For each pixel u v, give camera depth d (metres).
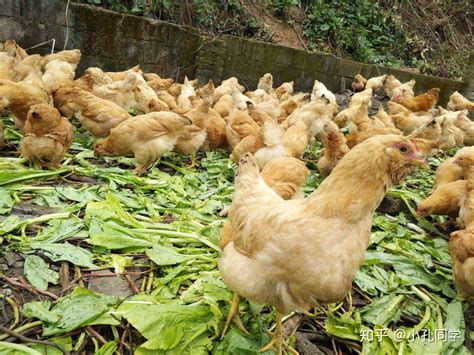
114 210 1.01
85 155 1.47
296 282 0.59
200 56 2.80
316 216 0.57
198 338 0.70
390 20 4.55
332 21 4.07
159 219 1.09
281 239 0.58
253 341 0.72
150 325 0.67
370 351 0.76
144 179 1.33
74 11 2.35
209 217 1.15
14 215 0.96
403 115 2.30
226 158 1.71
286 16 3.87
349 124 2.01
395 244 1.15
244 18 3.49
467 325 0.88
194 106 1.75
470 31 5.32
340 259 0.56
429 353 0.75
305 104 1.86
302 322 0.82
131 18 2.51
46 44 2.34
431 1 5.26
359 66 3.46
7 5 2.19
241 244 0.66
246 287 0.64
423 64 4.59
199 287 0.82
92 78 1.91
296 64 3.20
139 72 2.28
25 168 1.24
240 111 1.68
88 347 0.67
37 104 1.29
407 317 0.88
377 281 0.96
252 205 0.66
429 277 1.02
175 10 3.01
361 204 0.56
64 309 0.70
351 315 0.85
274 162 1.11
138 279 0.85
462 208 1.15
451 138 2.21
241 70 3.03
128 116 1.56
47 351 0.64
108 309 0.72
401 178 0.58
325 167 1.49
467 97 3.69
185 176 1.44
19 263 0.81
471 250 0.87
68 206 1.06
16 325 0.67
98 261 0.87
